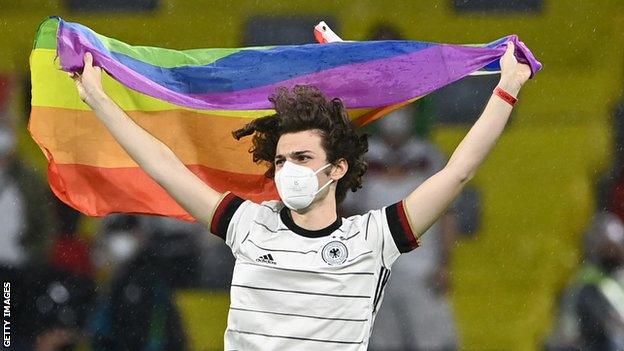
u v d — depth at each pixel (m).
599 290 28.67
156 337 28.42
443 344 27.80
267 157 14.58
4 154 29.81
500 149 32.16
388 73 15.97
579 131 32.31
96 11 31.22
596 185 32.03
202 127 16.61
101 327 28.47
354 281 13.48
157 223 28.92
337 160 13.77
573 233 31.22
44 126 16.41
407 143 28.17
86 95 14.24
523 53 14.52
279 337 13.46
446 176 13.73
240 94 16.02
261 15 31.33
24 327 28.70
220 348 28.75
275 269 13.51
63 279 28.88
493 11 32.19
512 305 30.20
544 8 32.44
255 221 13.79
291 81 16.03
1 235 29.14
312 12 31.30
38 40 16.27
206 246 29.08
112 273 28.78
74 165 16.47
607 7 32.50
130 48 15.66
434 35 31.84
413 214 13.65
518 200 31.52
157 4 31.30
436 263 28.12
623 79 32.59
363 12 31.39
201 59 15.97
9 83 30.64
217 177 16.83
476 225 31.22
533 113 32.47
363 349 13.56
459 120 31.06
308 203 13.51
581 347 28.70
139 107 16.55
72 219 29.31
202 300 29.00
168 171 14.06
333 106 13.83
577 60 32.56
